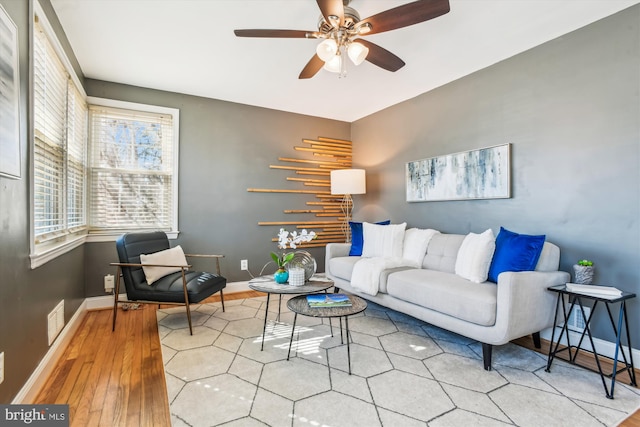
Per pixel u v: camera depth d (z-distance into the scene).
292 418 1.51
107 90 3.26
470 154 3.06
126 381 1.84
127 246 2.72
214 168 3.79
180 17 2.20
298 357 2.15
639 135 2.04
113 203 3.32
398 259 3.03
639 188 2.04
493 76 2.88
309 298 2.22
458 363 2.09
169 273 2.90
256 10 2.12
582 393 1.75
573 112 2.35
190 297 2.61
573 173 2.35
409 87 3.45
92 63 2.88
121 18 2.21
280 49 2.63
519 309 1.95
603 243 2.20
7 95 1.40
